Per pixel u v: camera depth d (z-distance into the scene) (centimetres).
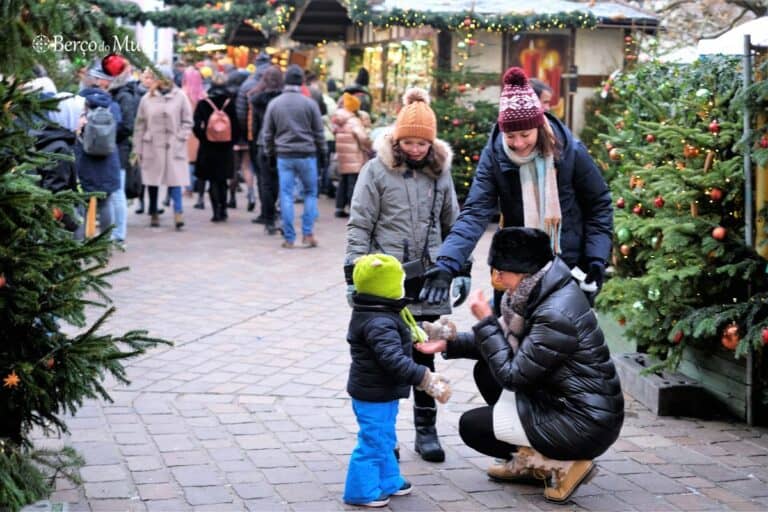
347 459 556
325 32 2056
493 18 1518
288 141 1208
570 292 482
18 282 436
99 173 1073
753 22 633
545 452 490
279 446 574
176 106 1326
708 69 691
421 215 553
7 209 427
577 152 538
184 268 1087
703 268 643
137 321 856
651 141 723
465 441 522
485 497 509
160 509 483
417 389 560
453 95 1560
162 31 2564
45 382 439
